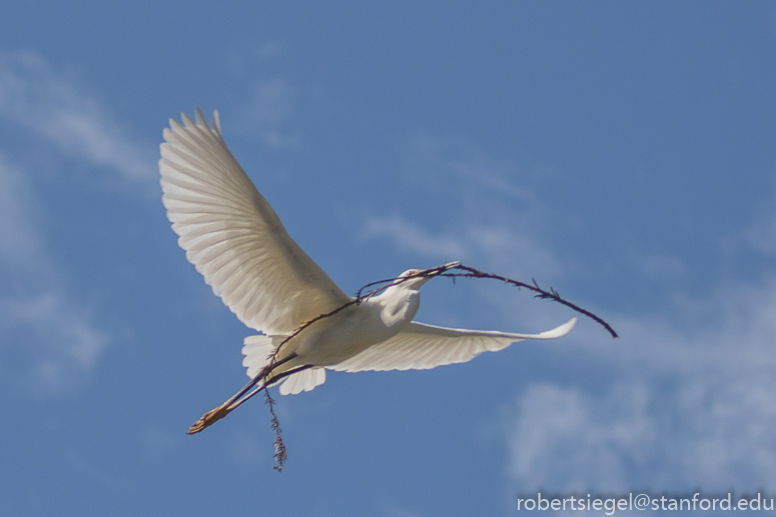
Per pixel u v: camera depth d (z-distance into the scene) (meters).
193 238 13.37
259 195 12.92
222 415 14.16
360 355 16.89
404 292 14.57
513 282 13.05
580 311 13.09
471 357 17.66
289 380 15.97
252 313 14.16
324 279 13.92
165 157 13.00
